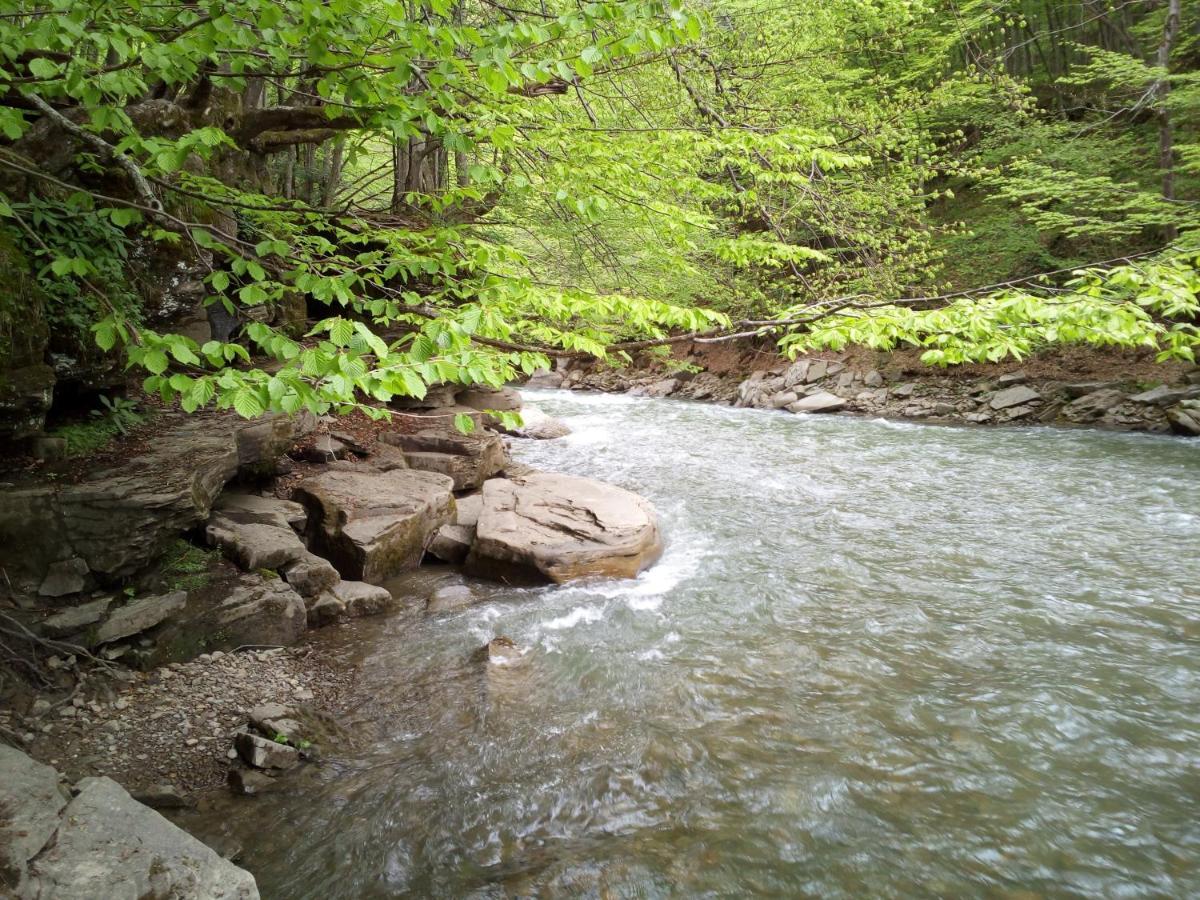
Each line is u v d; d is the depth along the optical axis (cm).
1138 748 453
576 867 360
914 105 932
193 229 333
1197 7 1747
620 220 729
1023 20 1423
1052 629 614
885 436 1528
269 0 303
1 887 257
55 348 570
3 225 493
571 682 538
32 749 404
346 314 1138
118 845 287
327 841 374
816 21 945
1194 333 335
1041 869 360
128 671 484
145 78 365
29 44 298
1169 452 1248
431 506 798
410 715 492
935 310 354
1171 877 354
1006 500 1012
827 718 489
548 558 723
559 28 325
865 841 378
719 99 712
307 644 580
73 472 557
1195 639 591
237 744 435
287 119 809
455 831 384
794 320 378
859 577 742
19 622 462
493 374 281
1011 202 1973
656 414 1928
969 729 474
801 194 675
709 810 402
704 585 726
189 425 694
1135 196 1588
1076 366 1712
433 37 320
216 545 612
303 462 877
